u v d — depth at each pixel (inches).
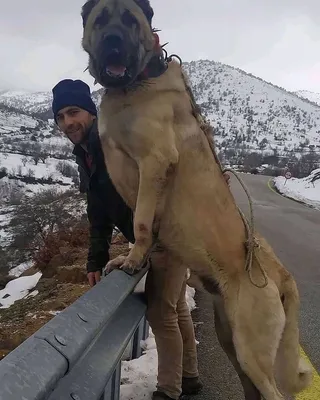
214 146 59.9
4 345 94.4
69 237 212.1
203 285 58.1
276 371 56.1
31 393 25.4
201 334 87.9
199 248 54.9
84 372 38.3
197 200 55.1
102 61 52.2
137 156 53.9
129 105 54.1
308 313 104.0
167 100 54.9
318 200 459.5
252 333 52.7
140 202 53.2
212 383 67.4
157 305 57.7
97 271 67.2
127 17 53.4
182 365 61.3
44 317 109.7
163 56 57.5
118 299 44.6
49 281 148.9
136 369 67.3
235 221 56.4
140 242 53.2
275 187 598.9
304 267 155.6
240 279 53.9
